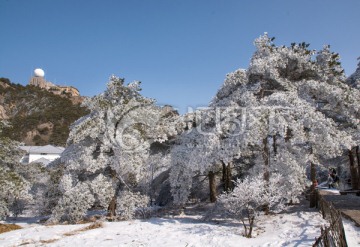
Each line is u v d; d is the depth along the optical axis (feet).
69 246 33.30
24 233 41.24
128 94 53.78
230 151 39.86
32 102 322.75
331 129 39.42
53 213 48.60
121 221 47.57
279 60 45.93
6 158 54.85
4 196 51.31
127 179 52.80
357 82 52.37
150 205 70.08
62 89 443.32
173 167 50.72
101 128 49.21
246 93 43.42
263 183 36.42
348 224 32.01
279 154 42.98
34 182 60.34
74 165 49.57
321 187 81.82
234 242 30.68
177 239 33.55
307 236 29.25
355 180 63.82
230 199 35.96
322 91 44.27
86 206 48.29
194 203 64.95
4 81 361.10
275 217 40.91
